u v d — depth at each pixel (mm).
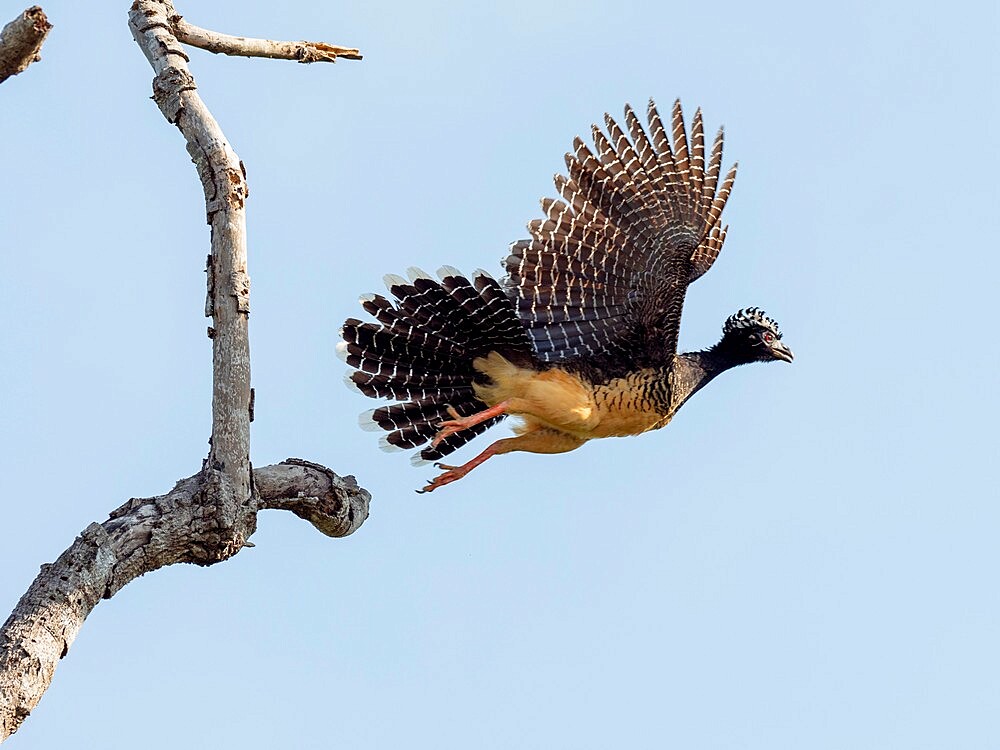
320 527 12875
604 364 15188
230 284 11977
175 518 11727
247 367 12016
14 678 10773
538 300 14781
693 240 14766
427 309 14578
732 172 16906
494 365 14984
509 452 15445
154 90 12312
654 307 14984
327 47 14023
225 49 13344
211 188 12047
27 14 11414
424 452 15586
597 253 14680
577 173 14500
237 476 11945
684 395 16453
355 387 14883
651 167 14648
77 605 11203
